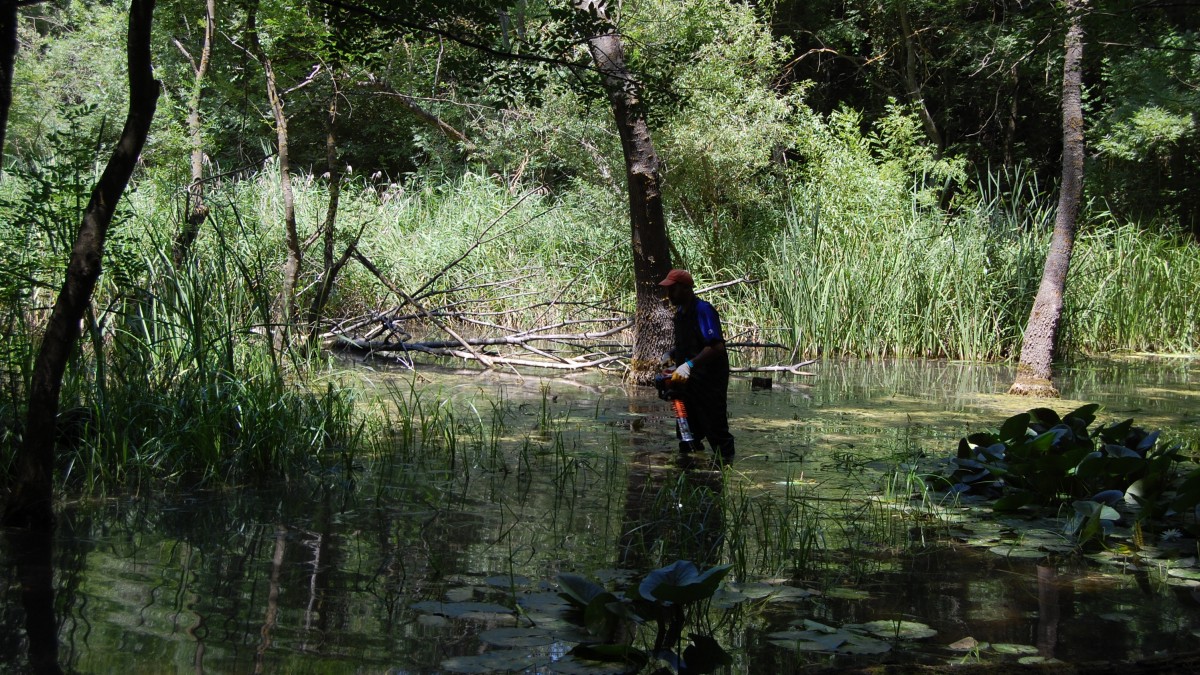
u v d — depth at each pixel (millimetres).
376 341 12703
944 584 4477
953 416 9211
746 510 5711
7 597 3959
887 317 14406
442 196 18656
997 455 6363
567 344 14031
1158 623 3975
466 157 21828
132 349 7258
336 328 12625
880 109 26234
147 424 6496
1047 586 4461
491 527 5273
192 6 12898
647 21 14797
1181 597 4320
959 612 4090
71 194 7129
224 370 7008
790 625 3912
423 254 15594
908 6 23688
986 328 14391
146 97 4957
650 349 11320
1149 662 3383
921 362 13820
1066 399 10367
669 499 5957
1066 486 6023
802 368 12844
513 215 16562
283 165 11023
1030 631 3869
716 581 3744
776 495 6121
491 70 6441
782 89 25688
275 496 5832
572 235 16344
